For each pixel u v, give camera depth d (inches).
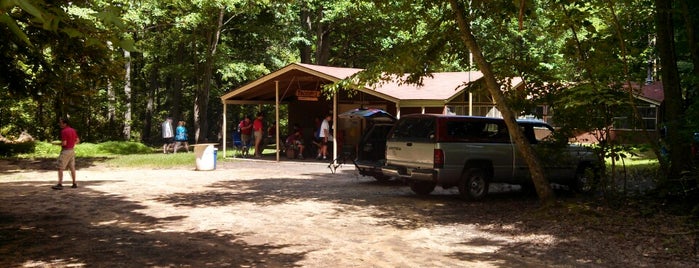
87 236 307.1
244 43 1369.3
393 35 1263.5
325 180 599.2
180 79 1497.3
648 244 272.1
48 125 1130.0
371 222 353.1
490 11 423.2
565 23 374.9
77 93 286.2
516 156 459.2
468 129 441.1
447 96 790.5
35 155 923.4
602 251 266.8
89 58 267.7
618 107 362.6
